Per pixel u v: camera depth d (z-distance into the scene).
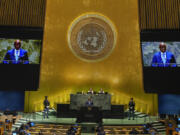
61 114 15.55
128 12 18.12
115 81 17.73
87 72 17.89
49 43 17.95
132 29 18.00
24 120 14.70
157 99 17.09
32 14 17.92
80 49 18.09
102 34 18.12
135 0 18.14
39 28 17.86
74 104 15.21
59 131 12.43
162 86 16.94
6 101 17.80
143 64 17.28
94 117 13.99
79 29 18.19
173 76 16.95
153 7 17.84
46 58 17.80
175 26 17.50
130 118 15.70
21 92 17.92
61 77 17.78
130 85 17.55
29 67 17.30
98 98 15.17
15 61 17.33
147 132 11.91
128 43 17.94
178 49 17.17
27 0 17.98
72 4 18.25
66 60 17.95
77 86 17.75
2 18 17.75
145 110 17.03
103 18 18.14
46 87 17.48
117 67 17.84
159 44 17.38
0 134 11.53
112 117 15.38
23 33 17.67
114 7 18.23
